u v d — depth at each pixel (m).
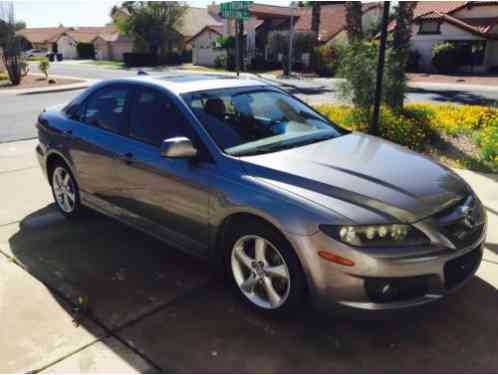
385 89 10.08
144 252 4.22
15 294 3.51
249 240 3.20
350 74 10.37
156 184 3.69
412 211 2.78
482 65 30.73
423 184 3.08
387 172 3.18
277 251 2.96
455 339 2.95
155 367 2.73
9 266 3.95
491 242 4.23
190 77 4.30
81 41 67.56
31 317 3.22
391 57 10.18
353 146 3.68
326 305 2.82
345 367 2.72
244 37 36.53
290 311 3.02
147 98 3.96
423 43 32.59
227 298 3.45
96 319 3.20
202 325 3.13
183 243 3.66
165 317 3.22
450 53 29.53
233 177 3.18
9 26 24.72
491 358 2.78
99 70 38.66
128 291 3.56
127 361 2.78
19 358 2.81
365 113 9.57
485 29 30.48
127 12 52.69
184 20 53.09
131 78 4.27
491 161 6.84
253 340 2.97
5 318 3.21
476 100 15.20
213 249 3.40
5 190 5.96
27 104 16.09
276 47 35.16
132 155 3.86
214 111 3.68
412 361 2.76
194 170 3.39
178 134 3.61
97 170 4.29
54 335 3.03
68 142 4.59
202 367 2.73
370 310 2.71
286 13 43.12
